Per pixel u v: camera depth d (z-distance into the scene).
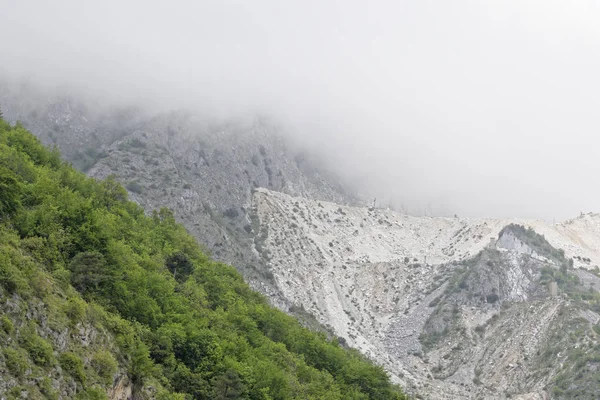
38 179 123.38
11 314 79.25
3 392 71.56
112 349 96.62
